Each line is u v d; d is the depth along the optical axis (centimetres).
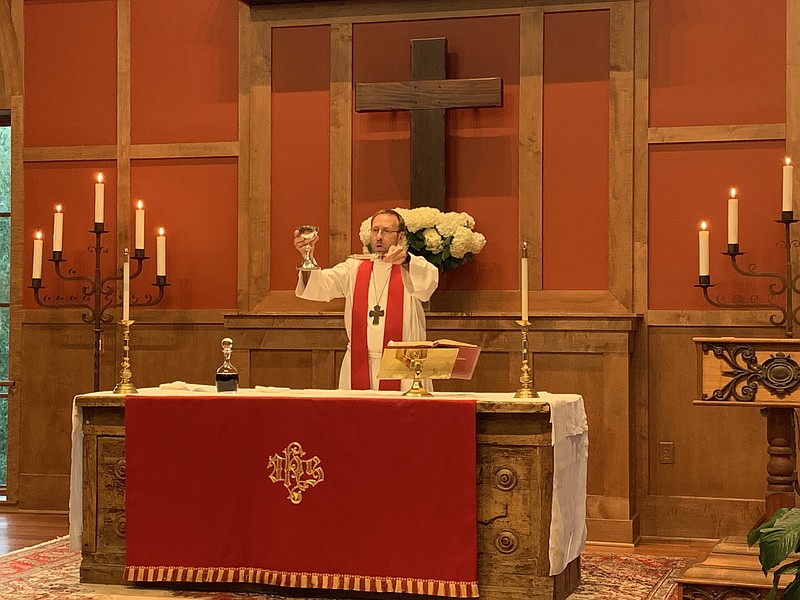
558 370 572
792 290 559
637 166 583
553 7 591
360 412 411
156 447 430
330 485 412
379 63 616
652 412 579
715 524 568
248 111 633
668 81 581
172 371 640
